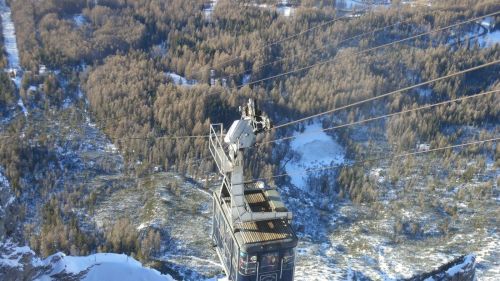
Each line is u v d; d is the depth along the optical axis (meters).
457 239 114.12
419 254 107.81
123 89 148.75
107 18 191.00
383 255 107.50
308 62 176.62
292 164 142.12
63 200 115.75
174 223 109.00
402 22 190.00
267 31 187.00
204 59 170.50
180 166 129.75
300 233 115.44
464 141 152.62
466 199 129.12
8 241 46.41
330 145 149.12
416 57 180.88
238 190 38.91
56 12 191.88
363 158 144.50
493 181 136.25
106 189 121.00
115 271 57.56
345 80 167.12
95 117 143.75
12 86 146.00
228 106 147.75
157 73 161.12
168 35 187.75
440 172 139.38
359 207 127.12
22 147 125.00
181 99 146.88
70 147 131.75
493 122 160.50
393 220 121.00
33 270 49.03
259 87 158.00
